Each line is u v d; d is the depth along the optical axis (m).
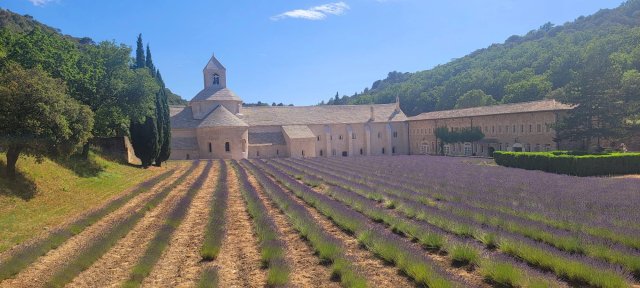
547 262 9.36
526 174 30.16
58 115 19.67
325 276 9.45
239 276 9.60
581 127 44.38
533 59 109.12
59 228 14.46
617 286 7.82
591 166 29.98
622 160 30.72
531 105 56.66
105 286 9.12
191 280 9.38
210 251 11.03
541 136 52.69
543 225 13.10
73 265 10.06
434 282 8.01
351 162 49.66
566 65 79.06
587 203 16.66
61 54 30.03
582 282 8.48
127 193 23.45
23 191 20.02
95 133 34.16
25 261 10.72
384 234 12.31
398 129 86.38
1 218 16.03
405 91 131.38
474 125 66.25
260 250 11.76
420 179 28.66
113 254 11.73
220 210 17.27
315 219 15.85
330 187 24.75
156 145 40.66
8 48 27.88
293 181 28.05
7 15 74.12
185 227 15.09
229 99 72.19
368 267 9.99
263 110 79.56
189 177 34.00
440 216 14.80
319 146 79.88
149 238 13.49
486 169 35.72
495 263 9.01
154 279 9.49
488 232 12.14
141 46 57.31
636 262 9.06
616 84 41.12
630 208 15.30
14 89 18.77
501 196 19.75
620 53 68.94
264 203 20.16
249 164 47.97
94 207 19.52
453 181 26.69
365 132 83.00
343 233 13.78
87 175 28.38
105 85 34.03
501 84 101.12
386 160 53.06
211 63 74.62
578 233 11.86
